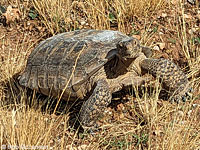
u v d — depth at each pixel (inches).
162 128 189.6
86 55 193.3
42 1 275.0
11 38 267.6
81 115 185.6
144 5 265.1
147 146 181.2
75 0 286.0
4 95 223.6
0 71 236.8
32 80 207.5
